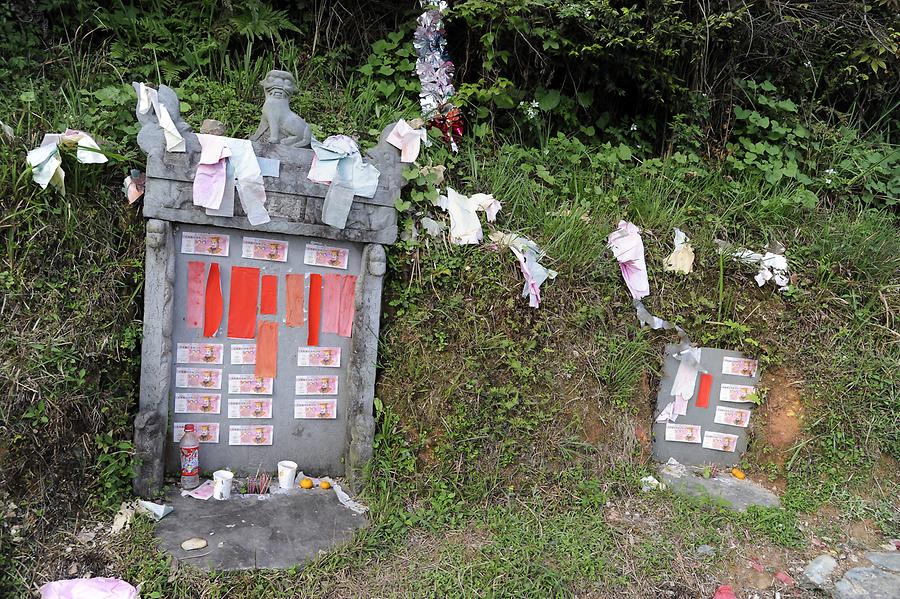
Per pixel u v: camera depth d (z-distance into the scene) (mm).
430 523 3693
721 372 4641
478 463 3984
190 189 3592
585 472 4176
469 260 4125
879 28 5727
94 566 3076
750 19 5348
